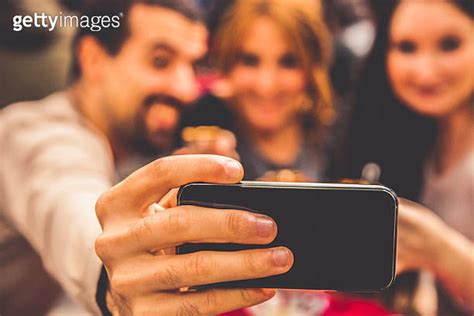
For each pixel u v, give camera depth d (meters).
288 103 1.67
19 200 1.41
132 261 0.50
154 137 1.67
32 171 1.37
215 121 1.68
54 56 1.66
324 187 0.54
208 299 0.51
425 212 1.61
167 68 1.67
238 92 1.67
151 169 0.50
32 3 1.66
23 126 1.54
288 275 0.54
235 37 1.65
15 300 1.56
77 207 1.02
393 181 1.66
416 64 1.61
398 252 1.45
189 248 0.53
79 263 0.78
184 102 1.67
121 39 1.66
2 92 1.61
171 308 0.50
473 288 1.48
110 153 1.63
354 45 1.65
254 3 1.64
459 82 1.62
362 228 0.54
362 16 1.64
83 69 1.66
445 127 1.62
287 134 1.68
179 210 0.48
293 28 1.64
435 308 1.48
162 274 0.48
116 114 1.64
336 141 1.69
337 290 0.54
